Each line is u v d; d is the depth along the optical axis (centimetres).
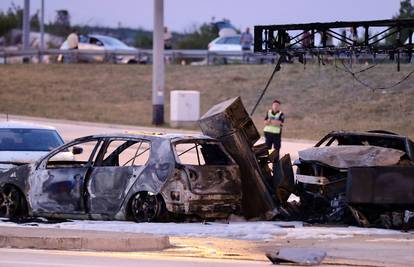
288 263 2753
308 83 10644
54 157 4278
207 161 3909
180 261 2759
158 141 3700
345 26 4447
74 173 3828
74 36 14388
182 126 9006
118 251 3009
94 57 13888
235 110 3919
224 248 3078
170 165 3616
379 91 9688
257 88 10919
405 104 9219
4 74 13038
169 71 12519
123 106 10825
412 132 8319
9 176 3978
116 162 3822
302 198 3928
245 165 3903
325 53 4625
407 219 3559
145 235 3161
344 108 9500
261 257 2900
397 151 3809
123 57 13762
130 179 3694
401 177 3562
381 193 3566
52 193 3862
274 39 4609
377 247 3112
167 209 3606
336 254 2958
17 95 11644
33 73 13038
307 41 4547
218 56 12962
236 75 11688
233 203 3731
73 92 11769
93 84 12194
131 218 3703
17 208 3950
